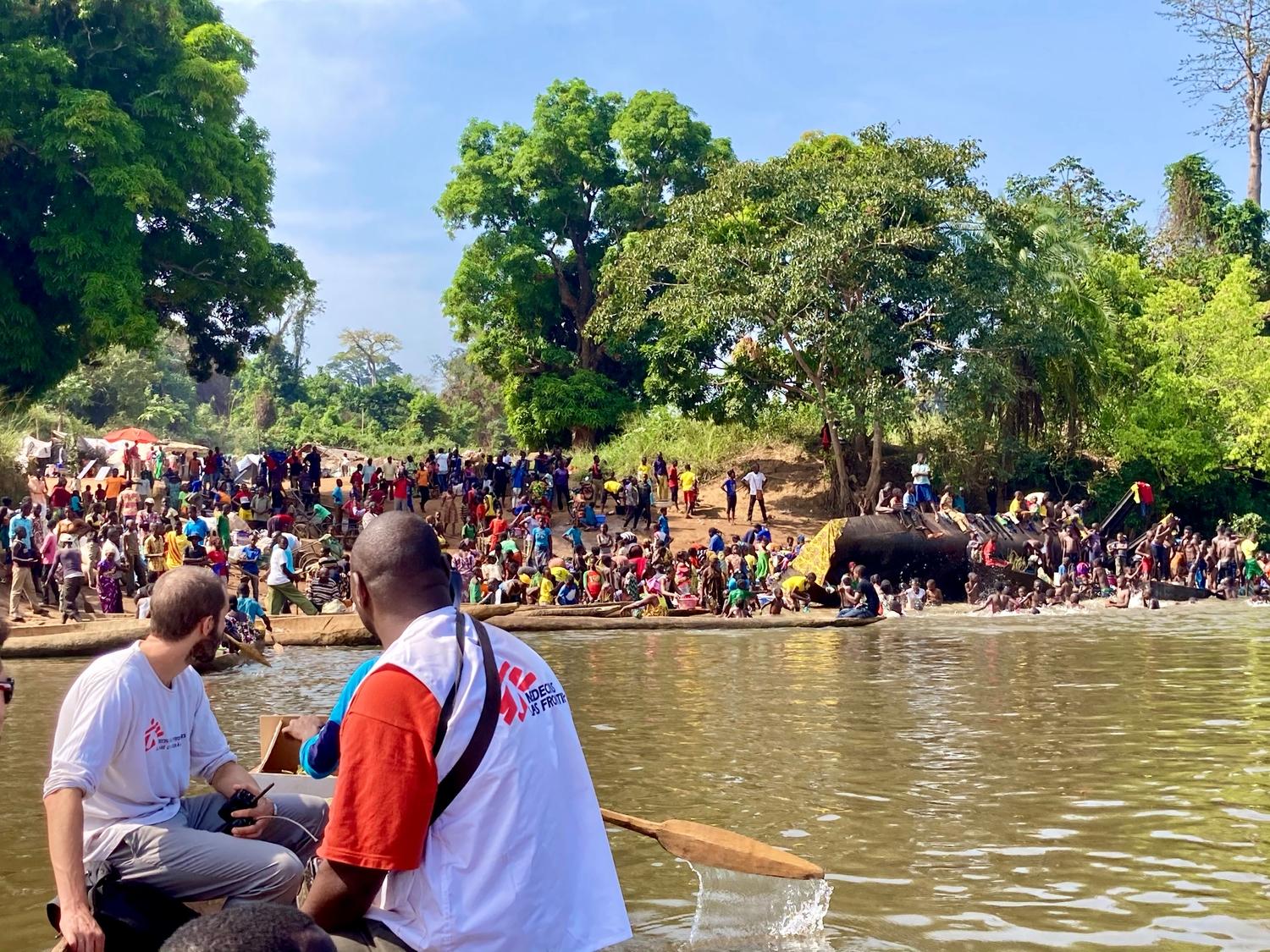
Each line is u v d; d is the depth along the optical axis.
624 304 39.25
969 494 39.31
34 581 23.58
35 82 30.34
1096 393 39.28
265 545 27.78
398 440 65.88
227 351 39.66
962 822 7.38
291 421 73.88
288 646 20.81
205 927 2.09
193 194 35.09
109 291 30.28
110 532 24.73
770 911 5.62
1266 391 40.41
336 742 3.64
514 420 46.28
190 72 32.62
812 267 34.53
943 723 11.30
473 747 3.12
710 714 12.01
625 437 44.53
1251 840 6.90
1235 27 57.19
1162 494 41.22
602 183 46.44
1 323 30.80
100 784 4.53
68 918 4.09
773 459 42.25
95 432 42.78
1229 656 17.70
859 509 37.69
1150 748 9.83
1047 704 12.51
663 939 5.26
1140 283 44.06
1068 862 6.47
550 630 23.97
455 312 45.81
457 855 3.10
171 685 4.76
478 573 28.11
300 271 37.97
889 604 28.30
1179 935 5.28
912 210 35.91
